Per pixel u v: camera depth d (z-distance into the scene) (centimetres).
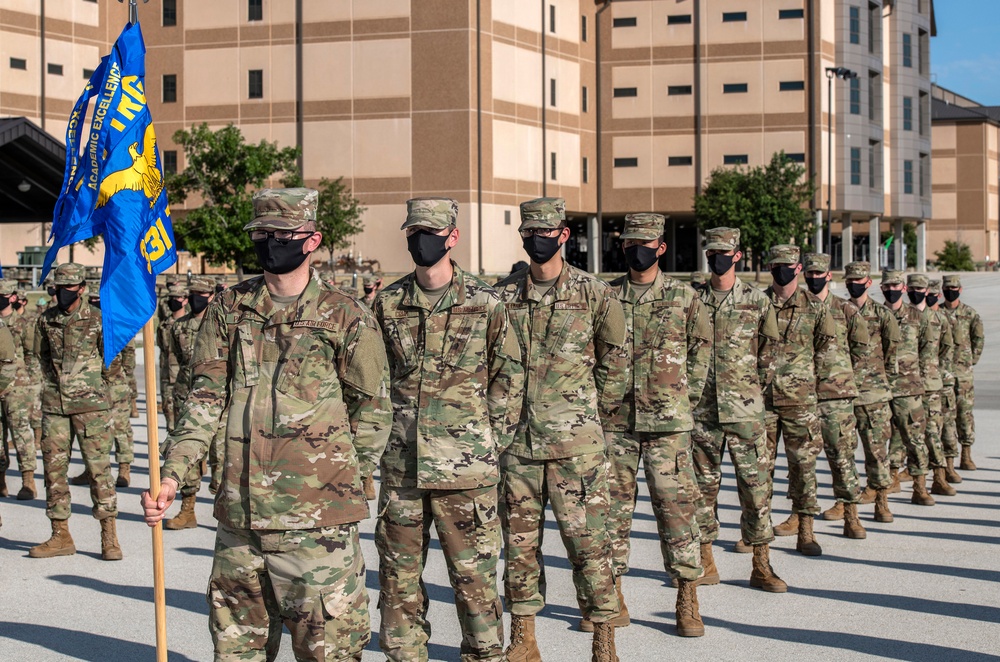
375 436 493
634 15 7069
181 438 471
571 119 6825
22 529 1070
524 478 641
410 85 6044
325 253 6134
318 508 470
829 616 754
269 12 6172
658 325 724
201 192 4319
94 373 929
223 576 476
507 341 595
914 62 8325
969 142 11531
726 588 831
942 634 712
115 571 895
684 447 719
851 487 998
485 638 580
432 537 1048
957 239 11588
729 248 823
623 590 831
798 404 920
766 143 6981
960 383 1382
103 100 607
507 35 6253
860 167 7250
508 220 6297
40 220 2555
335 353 486
